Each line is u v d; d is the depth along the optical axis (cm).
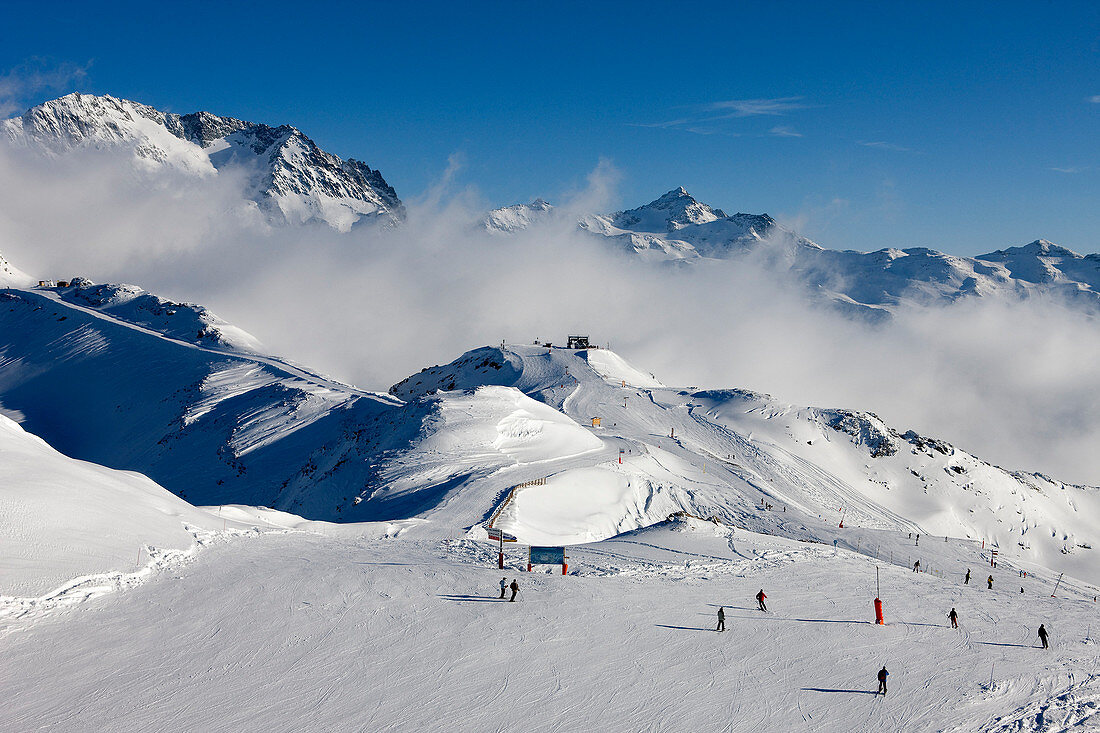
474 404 9812
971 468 13800
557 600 3725
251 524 5219
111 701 2534
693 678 2911
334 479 8612
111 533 3891
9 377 17412
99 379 16550
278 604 3456
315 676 2783
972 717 2684
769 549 5169
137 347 17638
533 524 6178
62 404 15912
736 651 3191
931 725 2616
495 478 7256
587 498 7262
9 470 4025
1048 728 2623
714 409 14362
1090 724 2656
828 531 7412
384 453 8600
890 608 3894
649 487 8050
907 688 2894
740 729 2550
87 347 18100
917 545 7000
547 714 2591
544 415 10412
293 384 13875
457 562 4384
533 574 4194
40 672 2694
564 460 8644
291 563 4141
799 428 13625
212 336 18388
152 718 2447
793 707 2714
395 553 4584
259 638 3081
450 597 3694
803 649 3250
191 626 3158
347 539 5072
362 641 3105
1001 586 5431
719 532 5703
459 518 5916
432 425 9050
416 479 7512
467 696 2684
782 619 3631
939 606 4022
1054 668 3147
